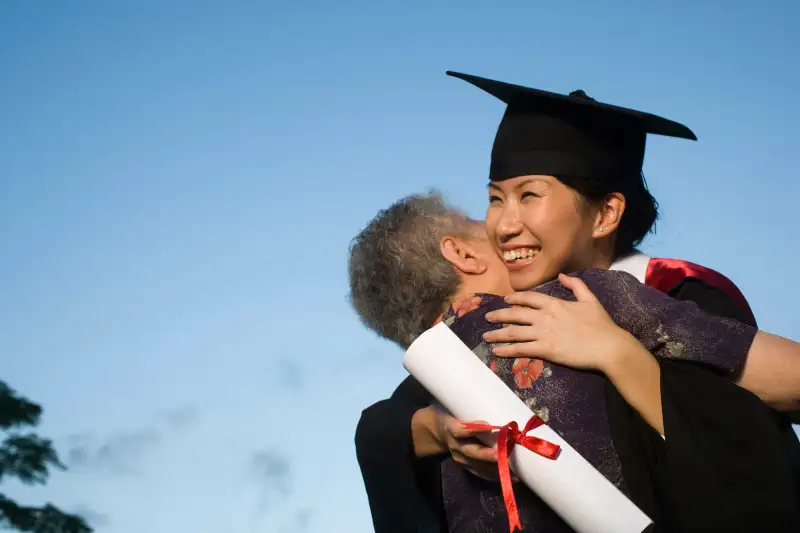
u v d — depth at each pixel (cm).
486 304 341
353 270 390
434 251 379
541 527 318
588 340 318
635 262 384
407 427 374
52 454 1346
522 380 322
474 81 384
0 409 1330
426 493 377
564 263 368
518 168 368
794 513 304
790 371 318
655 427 313
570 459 306
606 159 371
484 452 314
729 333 324
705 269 379
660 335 323
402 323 382
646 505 309
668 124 376
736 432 308
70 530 1334
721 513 304
